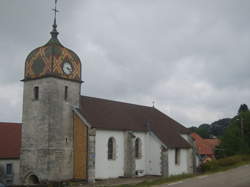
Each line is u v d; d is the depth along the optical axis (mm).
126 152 37656
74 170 33469
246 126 61781
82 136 33531
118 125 37312
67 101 33938
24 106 34219
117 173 36469
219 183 21203
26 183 32844
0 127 44781
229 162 34750
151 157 40500
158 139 40094
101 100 40250
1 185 30219
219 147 62125
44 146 31953
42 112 32625
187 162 43656
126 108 43125
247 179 22906
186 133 46781
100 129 34750
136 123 40812
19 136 44438
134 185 22953
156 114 47625
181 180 23875
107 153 35531
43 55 33438
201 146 67625
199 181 22641
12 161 41094
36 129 32844
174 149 41312
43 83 32969
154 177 37812
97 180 33812
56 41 34406
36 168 32250
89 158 32625
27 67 34375
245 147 57438
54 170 31844
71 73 34469
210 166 32906
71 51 35125
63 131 33156
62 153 32781
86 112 35188
